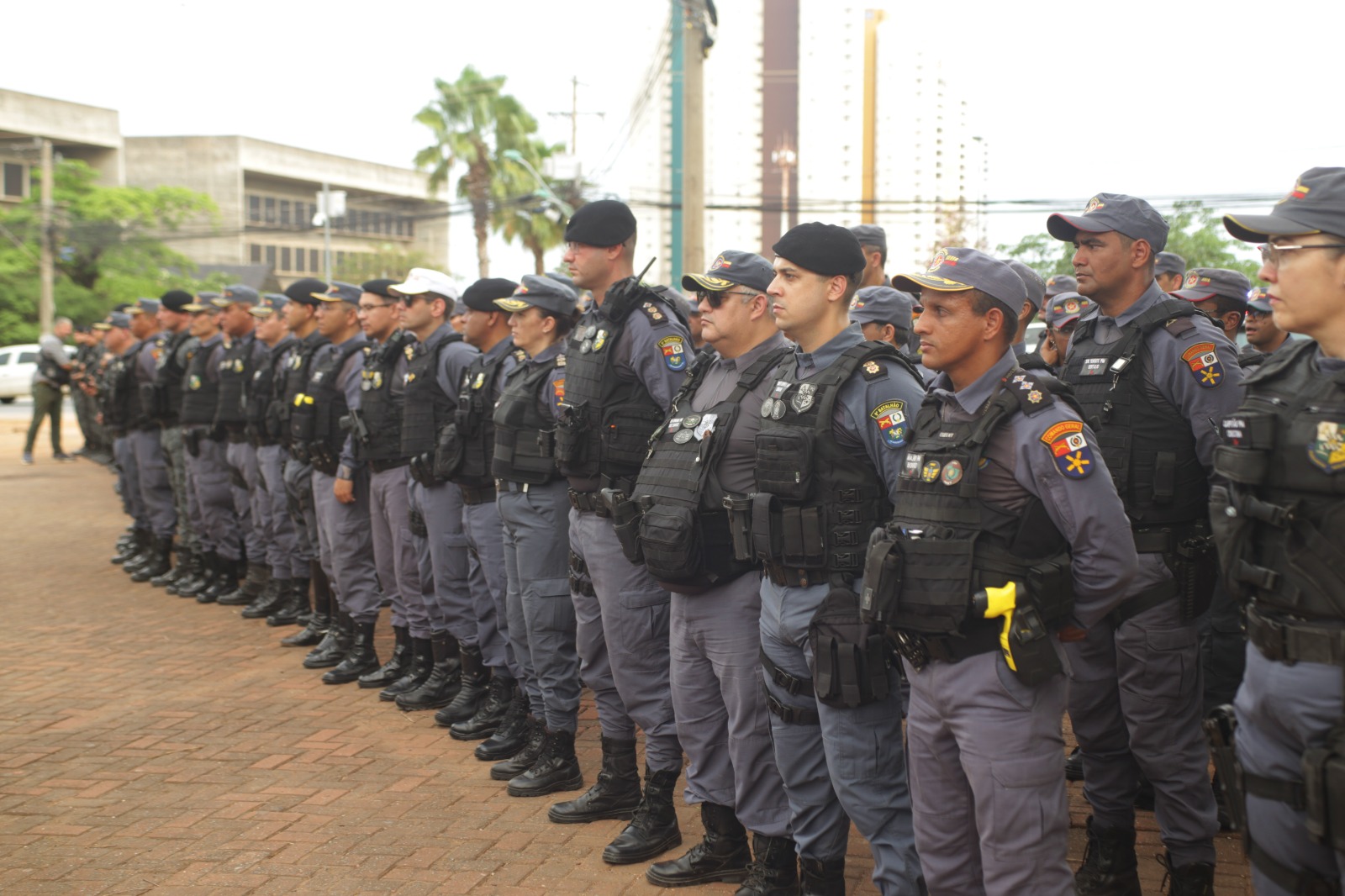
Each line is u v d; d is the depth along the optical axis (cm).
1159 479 341
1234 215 236
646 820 402
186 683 629
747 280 353
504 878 384
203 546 841
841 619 305
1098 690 352
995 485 266
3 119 5097
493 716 532
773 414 322
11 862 401
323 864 396
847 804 313
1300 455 223
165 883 383
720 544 342
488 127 3700
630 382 407
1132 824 359
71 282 4397
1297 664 224
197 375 815
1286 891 235
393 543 591
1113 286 361
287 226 6694
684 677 368
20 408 3125
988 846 266
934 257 287
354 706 586
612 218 428
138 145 6366
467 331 523
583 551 412
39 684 625
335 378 627
